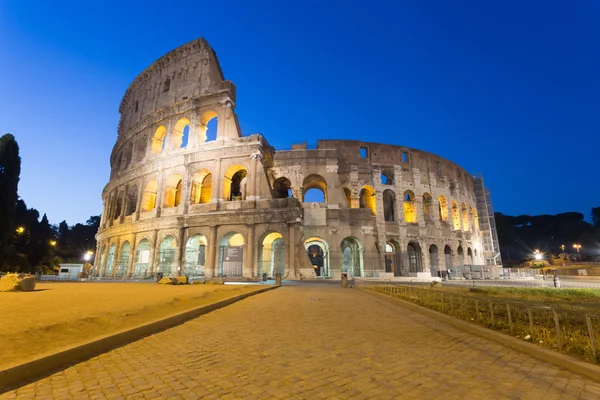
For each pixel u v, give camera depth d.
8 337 7.88
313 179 59.12
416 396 5.74
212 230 47.09
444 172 71.88
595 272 66.94
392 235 60.31
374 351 8.60
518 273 67.00
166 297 16.66
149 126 60.91
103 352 8.42
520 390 5.97
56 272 86.31
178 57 62.50
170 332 10.85
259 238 45.81
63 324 9.51
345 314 14.70
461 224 71.94
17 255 71.12
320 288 30.17
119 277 53.38
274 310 15.84
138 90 69.62
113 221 61.28
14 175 60.81
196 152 51.97
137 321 11.38
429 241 63.56
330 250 50.16
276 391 5.96
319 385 6.26
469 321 11.97
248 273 44.12
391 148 66.69
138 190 57.38
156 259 50.22
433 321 12.94
